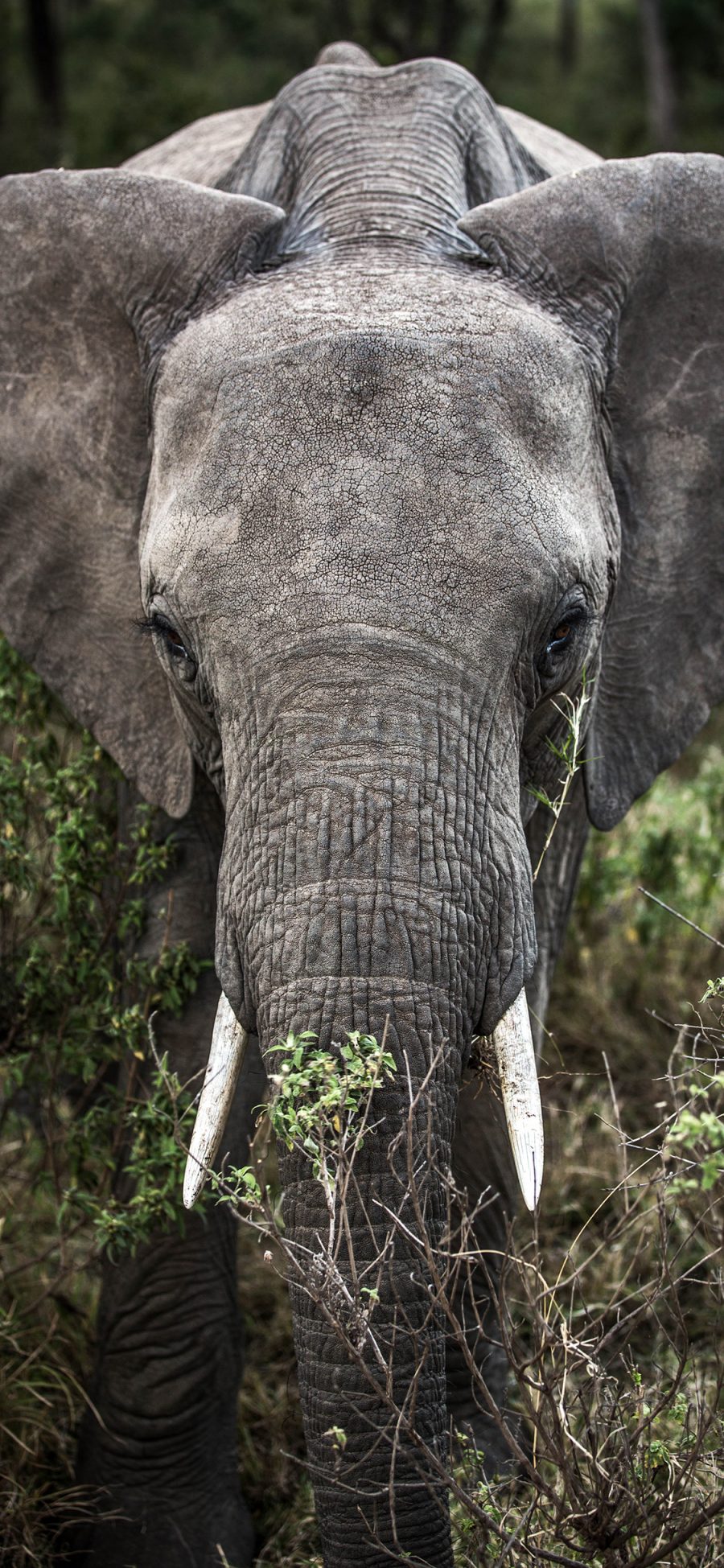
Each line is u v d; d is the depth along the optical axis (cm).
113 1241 518
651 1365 557
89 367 505
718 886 801
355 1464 379
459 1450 517
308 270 472
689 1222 598
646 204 497
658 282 502
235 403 430
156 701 505
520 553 416
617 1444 401
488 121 553
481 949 407
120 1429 544
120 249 496
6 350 514
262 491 416
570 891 584
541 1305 431
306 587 406
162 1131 507
